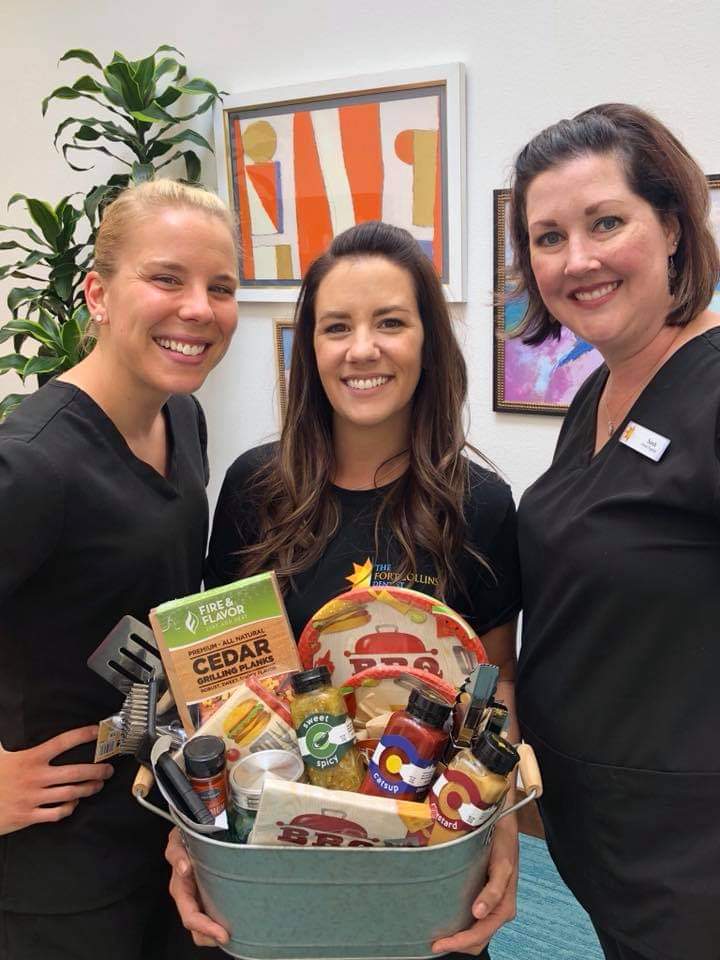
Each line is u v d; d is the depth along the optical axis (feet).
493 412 6.59
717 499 2.42
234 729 2.34
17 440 2.70
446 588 3.19
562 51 5.64
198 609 2.52
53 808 2.90
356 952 2.26
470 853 2.13
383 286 3.04
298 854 2.06
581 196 2.62
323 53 6.58
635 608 2.61
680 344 2.73
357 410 3.12
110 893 3.07
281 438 3.55
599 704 2.75
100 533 2.87
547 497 3.06
